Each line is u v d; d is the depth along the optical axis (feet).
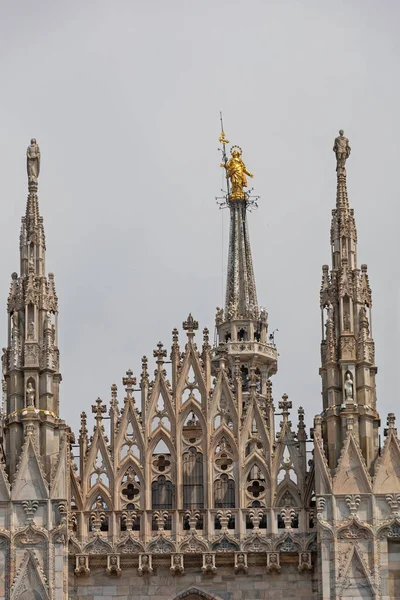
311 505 500.33
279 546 495.41
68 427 508.12
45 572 483.92
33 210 524.11
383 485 489.67
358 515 487.20
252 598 494.18
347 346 507.30
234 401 510.17
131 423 511.40
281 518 501.15
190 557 497.05
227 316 636.89
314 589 493.77
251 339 630.74
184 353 516.73
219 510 499.92
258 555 496.23
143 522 499.92
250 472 516.73
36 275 516.73
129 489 505.25
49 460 497.87
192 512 500.33
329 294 515.91
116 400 513.86
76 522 500.74
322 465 491.31
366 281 519.19
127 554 496.64
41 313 512.63
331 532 485.56
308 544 494.59
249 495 501.97
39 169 531.09
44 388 504.43
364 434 498.28
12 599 481.87
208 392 512.22
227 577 496.23
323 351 512.22
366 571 482.28
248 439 506.48
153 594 495.41
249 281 650.43
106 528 504.43
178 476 504.43
